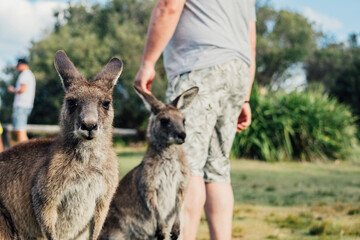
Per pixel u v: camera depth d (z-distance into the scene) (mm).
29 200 3074
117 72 3291
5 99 31891
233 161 12953
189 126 3414
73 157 2961
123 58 28281
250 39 3963
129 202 3957
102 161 3047
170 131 3760
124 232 3984
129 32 32219
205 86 3387
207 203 3643
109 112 3131
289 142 13547
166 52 3641
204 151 3449
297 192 7316
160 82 27281
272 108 13938
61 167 2939
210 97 3396
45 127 15562
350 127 15180
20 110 9234
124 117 27891
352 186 8148
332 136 14422
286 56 38094
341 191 7484
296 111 13938
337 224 4973
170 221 3973
